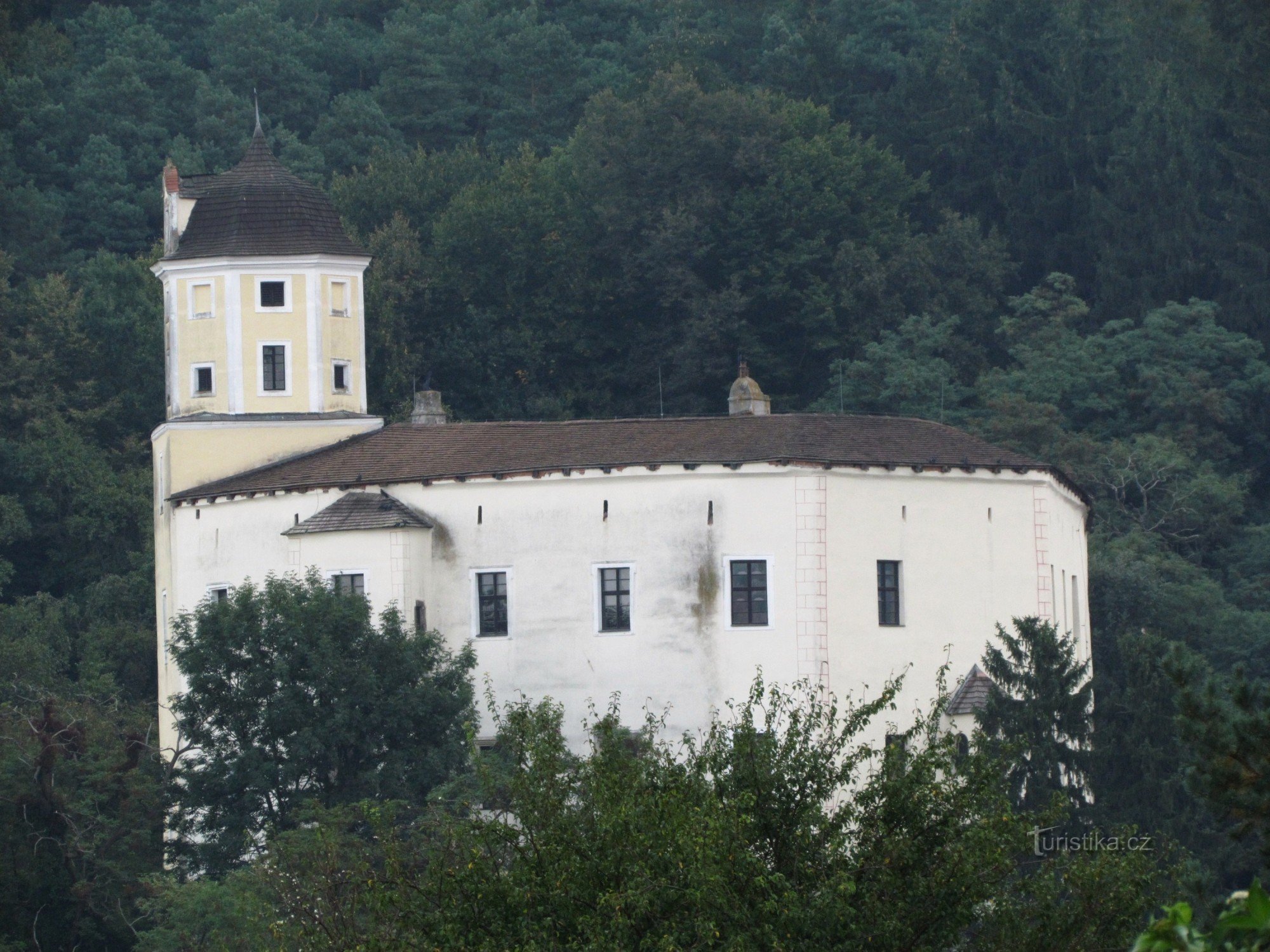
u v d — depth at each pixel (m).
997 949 120.56
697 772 124.19
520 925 117.75
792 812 121.88
